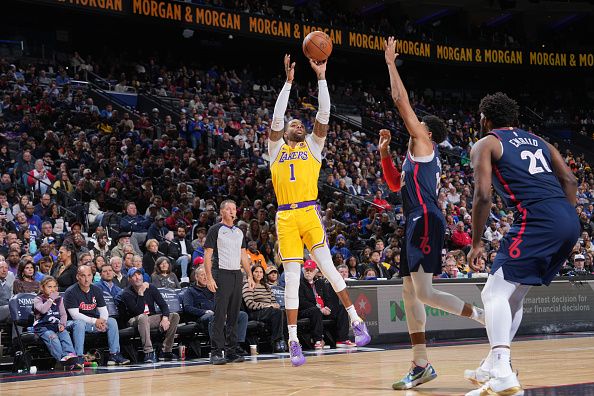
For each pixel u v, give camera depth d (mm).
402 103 4898
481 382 4434
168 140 17859
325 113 6562
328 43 6516
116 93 21750
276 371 6598
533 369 5859
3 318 8836
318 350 9758
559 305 12555
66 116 17734
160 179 15281
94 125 17969
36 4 21016
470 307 4926
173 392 5145
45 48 24469
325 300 10359
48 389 5723
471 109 31516
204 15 23109
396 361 7305
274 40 24781
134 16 21578
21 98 18094
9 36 23859
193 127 19391
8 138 16688
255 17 24281
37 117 17484
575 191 4328
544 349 8383
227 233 8195
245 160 18062
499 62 29422
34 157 15375
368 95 29281
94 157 15930
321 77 6574
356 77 31531
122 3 21281
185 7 22703
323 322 10312
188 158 17094
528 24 34094
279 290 10516
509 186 4199
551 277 4184
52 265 10422
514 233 4133
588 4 32906
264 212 13734
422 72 31953
